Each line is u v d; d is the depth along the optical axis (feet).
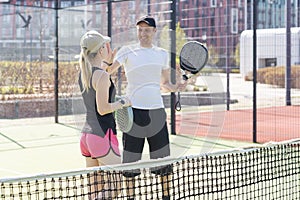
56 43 39.70
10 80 42.42
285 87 51.52
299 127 36.01
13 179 9.32
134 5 51.29
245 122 38.24
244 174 14.64
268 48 49.37
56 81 39.75
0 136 32.35
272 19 55.26
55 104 39.45
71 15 44.45
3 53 41.96
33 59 43.29
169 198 12.91
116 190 11.90
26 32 42.70
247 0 56.34
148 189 13.88
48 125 37.88
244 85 53.83
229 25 55.72
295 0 53.21
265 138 30.63
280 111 46.60
